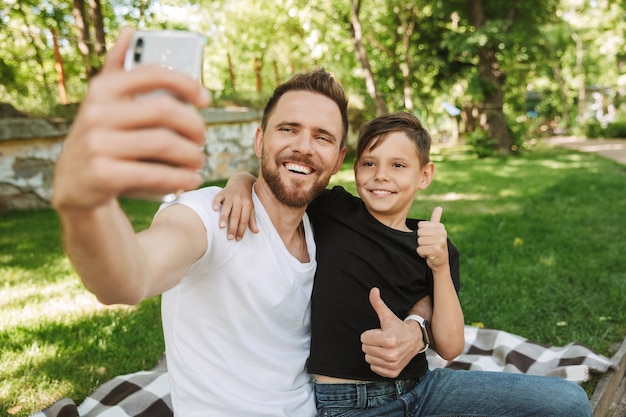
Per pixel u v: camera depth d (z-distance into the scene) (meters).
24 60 10.37
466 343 3.10
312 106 1.49
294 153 1.46
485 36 13.55
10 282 4.03
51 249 5.02
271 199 1.52
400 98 17.25
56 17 11.37
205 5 14.83
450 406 1.69
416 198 7.98
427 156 1.89
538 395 1.64
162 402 2.39
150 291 1.05
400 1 15.43
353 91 15.78
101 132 0.50
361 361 1.60
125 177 0.51
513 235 5.53
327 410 1.60
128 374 2.66
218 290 1.38
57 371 2.72
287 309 1.49
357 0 13.38
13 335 3.07
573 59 32.94
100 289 0.80
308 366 1.60
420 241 1.61
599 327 3.32
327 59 15.39
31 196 7.51
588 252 4.88
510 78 19.09
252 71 17.03
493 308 3.66
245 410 1.41
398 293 1.67
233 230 1.35
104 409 2.35
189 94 0.54
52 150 7.68
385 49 17.75
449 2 15.21
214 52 16.81
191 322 1.41
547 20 15.52
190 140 0.55
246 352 1.44
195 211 1.31
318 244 1.70
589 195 7.94
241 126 10.59
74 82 9.91
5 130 7.05
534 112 41.97
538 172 11.03
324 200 1.82
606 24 21.58
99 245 0.72
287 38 15.86
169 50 0.65
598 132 26.56
